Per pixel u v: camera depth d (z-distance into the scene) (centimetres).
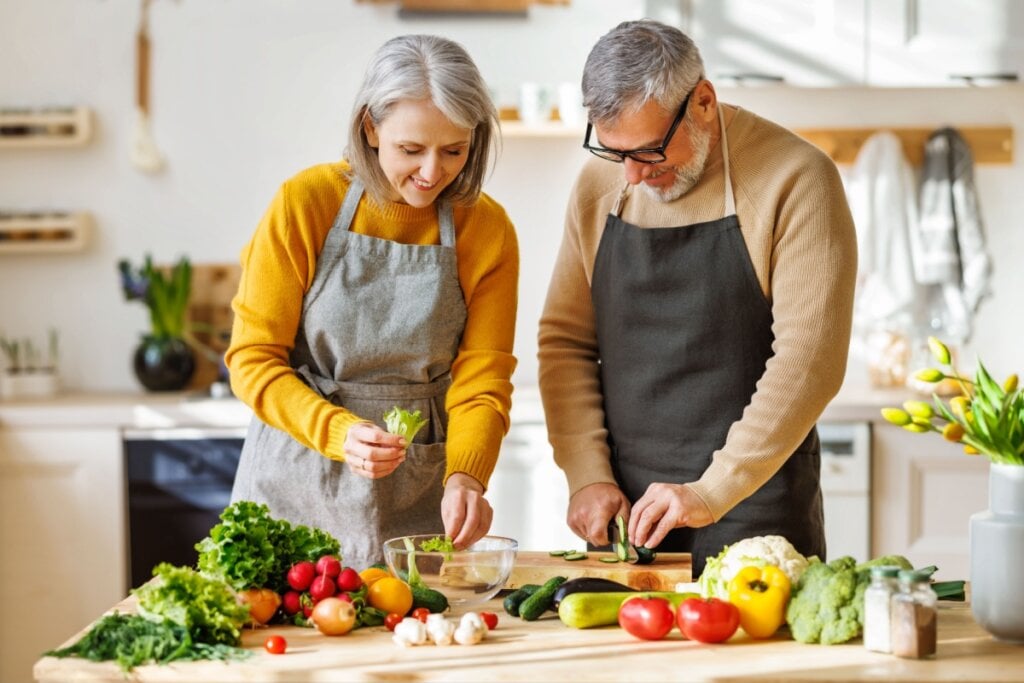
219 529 175
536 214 425
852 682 150
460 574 181
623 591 184
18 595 376
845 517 371
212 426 373
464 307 223
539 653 163
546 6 419
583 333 246
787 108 423
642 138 207
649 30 208
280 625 177
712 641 166
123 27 422
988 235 423
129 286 405
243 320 212
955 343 416
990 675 151
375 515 218
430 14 420
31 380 404
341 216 216
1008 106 421
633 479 234
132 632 162
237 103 424
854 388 408
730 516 229
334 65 423
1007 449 167
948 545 370
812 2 389
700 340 227
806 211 217
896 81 390
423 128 193
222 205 426
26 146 419
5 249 415
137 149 421
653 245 229
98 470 373
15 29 422
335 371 220
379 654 162
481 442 210
